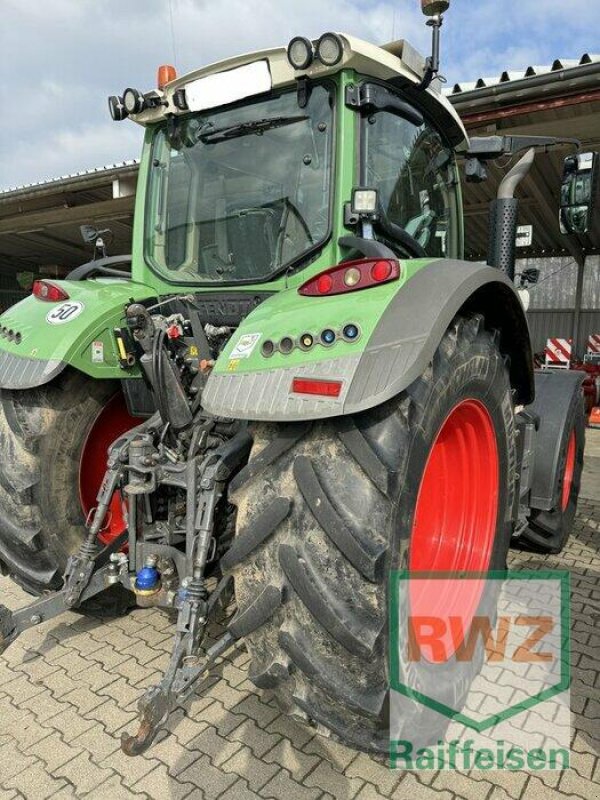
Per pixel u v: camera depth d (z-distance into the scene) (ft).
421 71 7.97
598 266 49.42
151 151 8.88
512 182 10.16
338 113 7.13
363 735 5.41
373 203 6.85
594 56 19.42
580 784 6.15
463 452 7.50
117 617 9.32
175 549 6.86
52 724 6.96
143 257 8.92
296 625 5.28
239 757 6.42
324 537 5.14
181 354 7.67
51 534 8.00
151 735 5.01
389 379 5.04
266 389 5.44
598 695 7.57
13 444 7.84
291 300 6.17
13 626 6.36
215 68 7.85
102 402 8.55
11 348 8.04
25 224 37.52
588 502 15.87
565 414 11.00
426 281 5.74
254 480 5.49
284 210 7.64
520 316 7.40
